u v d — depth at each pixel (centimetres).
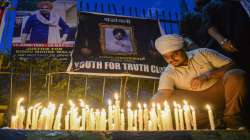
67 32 606
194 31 638
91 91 611
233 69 394
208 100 414
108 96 609
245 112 374
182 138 233
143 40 594
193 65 434
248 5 514
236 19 549
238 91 371
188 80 430
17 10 615
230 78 377
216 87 414
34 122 354
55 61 589
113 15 618
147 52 577
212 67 429
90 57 551
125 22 611
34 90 588
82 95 598
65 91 598
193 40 630
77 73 531
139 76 546
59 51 586
